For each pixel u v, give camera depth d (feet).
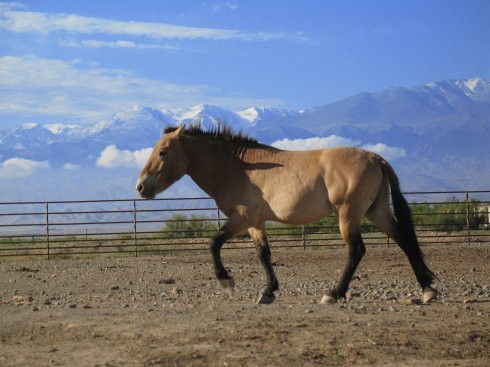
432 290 35.55
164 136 37.65
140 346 25.17
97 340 26.48
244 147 36.68
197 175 37.24
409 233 35.58
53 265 64.18
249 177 35.94
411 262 35.88
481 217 99.50
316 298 38.27
